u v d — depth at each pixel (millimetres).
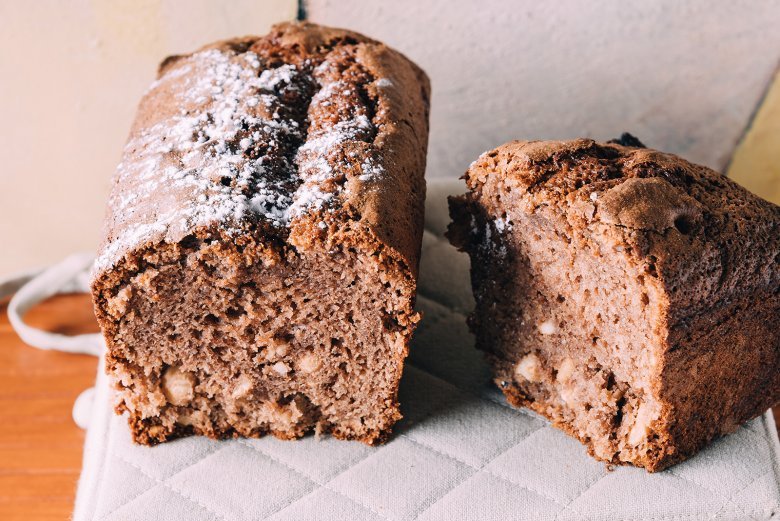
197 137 419
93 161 563
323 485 404
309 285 398
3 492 441
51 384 496
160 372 414
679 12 538
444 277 500
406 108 449
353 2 532
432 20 540
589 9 537
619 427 412
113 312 397
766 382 426
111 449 419
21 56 529
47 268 558
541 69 554
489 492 399
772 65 549
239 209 387
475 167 422
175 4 525
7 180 562
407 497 398
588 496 397
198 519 390
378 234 385
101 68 538
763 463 409
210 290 397
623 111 567
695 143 576
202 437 427
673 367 390
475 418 431
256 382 418
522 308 427
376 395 419
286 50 468
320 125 427
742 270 395
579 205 392
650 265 378
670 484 401
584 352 414
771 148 573
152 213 393
